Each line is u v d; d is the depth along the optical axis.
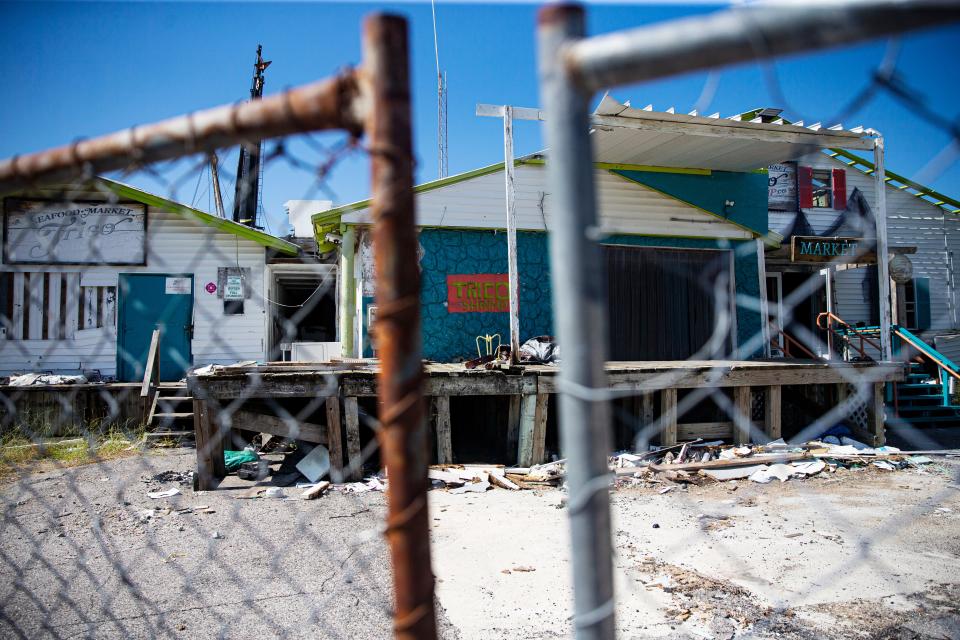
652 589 3.61
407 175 0.97
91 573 3.96
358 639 2.94
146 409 9.84
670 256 11.15
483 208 10.61
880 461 7.91
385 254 0.96
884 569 3.97
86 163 1.32
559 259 0.89
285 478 7.04
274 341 14.38
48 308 12.05
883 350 9.19
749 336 11.35
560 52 0.87
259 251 12.79
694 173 11.20
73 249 12.17
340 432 7.00
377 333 0.98
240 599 3.46
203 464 6.56
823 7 0.69
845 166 14.97
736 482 7.03
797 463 7.65
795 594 3.53
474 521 5.31
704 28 0.76
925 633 3.02
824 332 13.97
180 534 4.89
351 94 1.01
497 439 9.19
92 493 6.36
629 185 10.97
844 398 9.18
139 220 12.41
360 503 5.94
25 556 4.35
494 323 10.59
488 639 2.99
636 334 10.83
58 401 10.41
